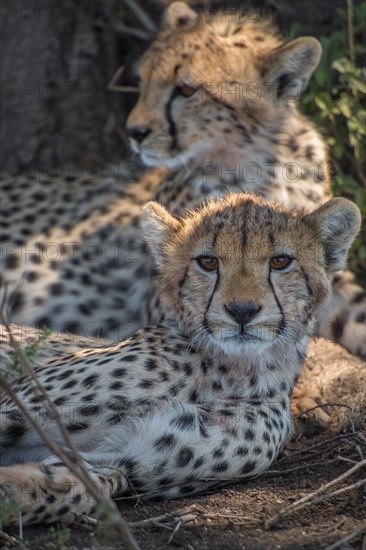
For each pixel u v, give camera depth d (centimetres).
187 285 947
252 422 899
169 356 928
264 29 1341
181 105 1230
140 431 857
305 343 1000
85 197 1369
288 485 901
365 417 1040
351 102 1353
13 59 1566
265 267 927
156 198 1316
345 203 981
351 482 891
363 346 1241
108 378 898
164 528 793
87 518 789
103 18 1588
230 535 790
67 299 1287
